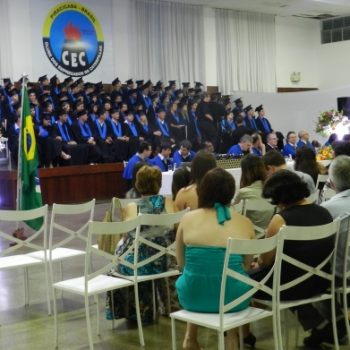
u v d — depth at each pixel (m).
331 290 3.33
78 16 14.26
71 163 11.50
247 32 17.92
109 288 3.61
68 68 14.13
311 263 3.21
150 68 15.58
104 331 4.02
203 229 3.03
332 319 3.38
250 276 3.27
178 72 16.12
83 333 3.98
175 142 14.29
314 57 19.86
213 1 16.36
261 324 4.07
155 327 4.07
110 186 11.52
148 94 14.44
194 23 16.50
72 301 4.73
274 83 18.70
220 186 3.08
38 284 5.25
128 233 3.96
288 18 19.14
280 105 17.16
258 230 3.98
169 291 4.25
